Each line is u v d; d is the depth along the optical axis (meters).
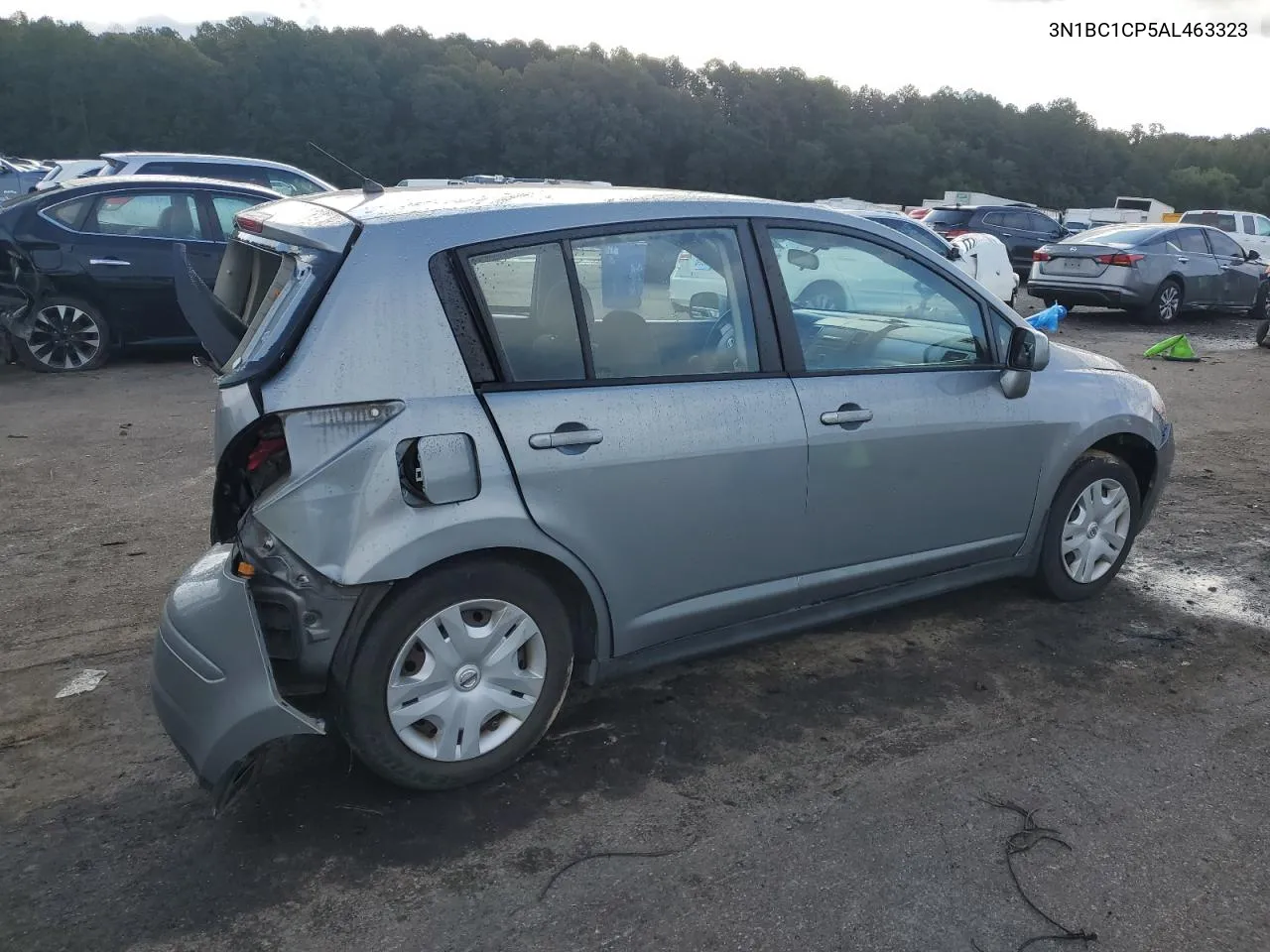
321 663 2.83
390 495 2.79
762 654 4.08
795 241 3.64
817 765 3.27
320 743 3.38
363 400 2.79
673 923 2.54
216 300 3.27
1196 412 9.05
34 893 2.62
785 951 2.45
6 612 4.41
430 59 80.56
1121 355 12.66
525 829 2.92
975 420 3.98
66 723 3.50
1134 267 15.45
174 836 2.88
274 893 2.64
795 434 3.49
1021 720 3.57
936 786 3.15
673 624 3.44
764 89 83.75
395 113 78.81
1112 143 94.56
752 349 3.50
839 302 3.72
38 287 9.44
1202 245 16.45
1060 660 4.05
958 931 2.52
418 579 2.90
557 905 2.60
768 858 2.79
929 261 3.96
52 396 8.75
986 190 89.38
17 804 3.02
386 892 2.65
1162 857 2.82
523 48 89.19
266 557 2.79
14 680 3.80
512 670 3.11
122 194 9.66
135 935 2.48
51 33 75.50
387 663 2.88
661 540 3.30
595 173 80.38
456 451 2.88
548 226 3.13
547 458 3.02
